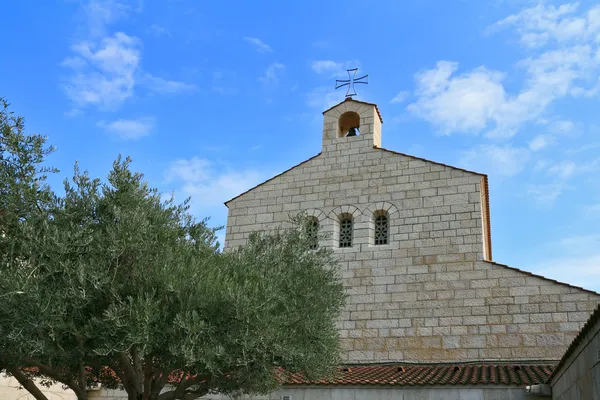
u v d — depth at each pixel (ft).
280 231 81.97
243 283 47.34
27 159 46.21
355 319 73.51
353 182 81.87
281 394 59.88
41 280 40.60
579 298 65.31
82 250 43.04
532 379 53.67
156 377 52.19
